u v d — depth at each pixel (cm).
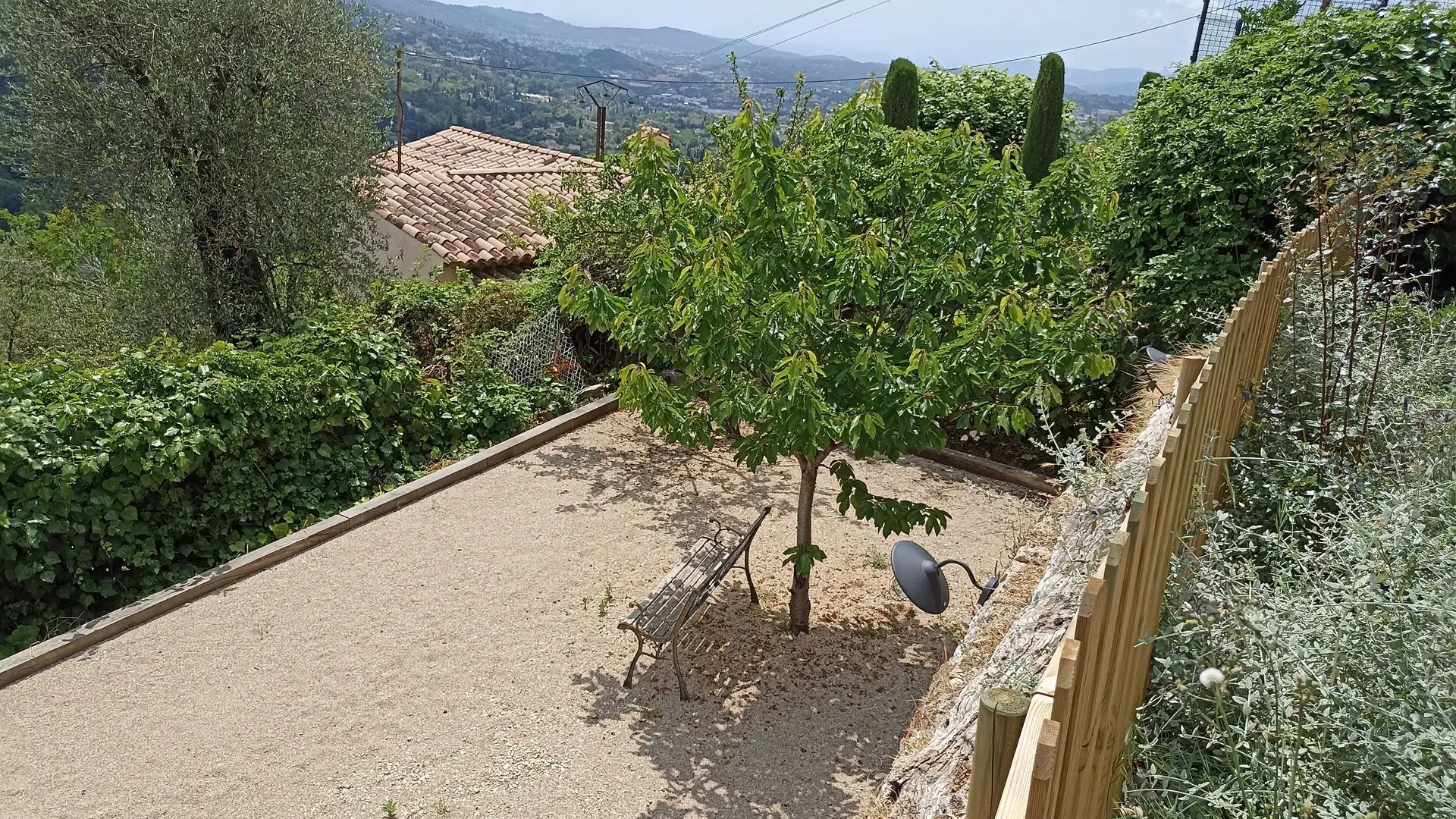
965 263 538
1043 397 508
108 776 501
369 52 1083
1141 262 784
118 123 936
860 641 634
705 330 504
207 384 743
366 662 600
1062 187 546
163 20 919
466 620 647
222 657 604
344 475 844
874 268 512
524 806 485
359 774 505
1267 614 241
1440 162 612
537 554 737
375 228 1196
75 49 930
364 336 905
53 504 650
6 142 941
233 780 499
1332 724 216
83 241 2203
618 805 488
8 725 538
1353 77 674
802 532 623
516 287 1110
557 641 626
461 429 953
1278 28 789
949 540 771
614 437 980
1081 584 340
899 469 908
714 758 525
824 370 524
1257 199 711
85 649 612
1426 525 291
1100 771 214
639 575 708
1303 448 376
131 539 691
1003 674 317
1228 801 214
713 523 792
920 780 326
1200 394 286
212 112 962
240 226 1005
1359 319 460
